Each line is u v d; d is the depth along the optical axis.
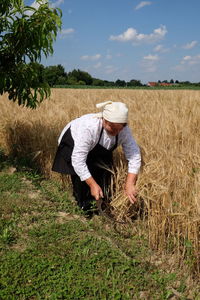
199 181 3.32
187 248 3.21
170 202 3.38
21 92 5.14
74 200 4.64
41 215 4.12
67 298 2.68
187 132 5.15
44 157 5.64
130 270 3.06
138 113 6.96
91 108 7.33
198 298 2.86
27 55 5.01
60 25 4.74
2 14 4.86
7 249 3.34
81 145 3.66
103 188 4.32
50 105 8.29
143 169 4.03
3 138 6.91
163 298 2.77
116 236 3.76
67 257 3.23
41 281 2.86
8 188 4.79
